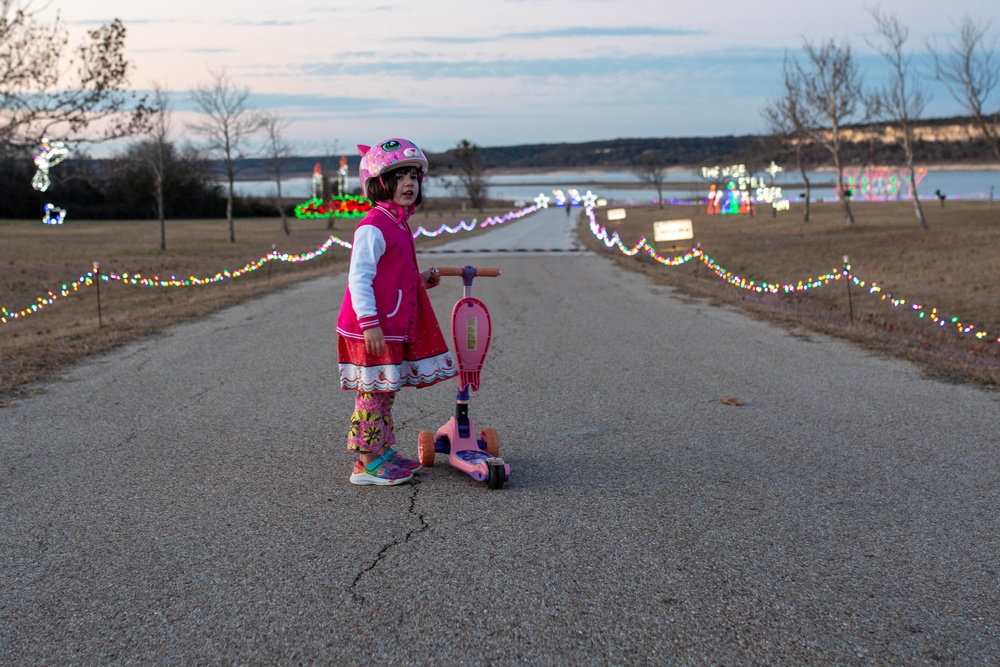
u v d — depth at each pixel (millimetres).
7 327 13289
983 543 3709
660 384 7137
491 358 8461
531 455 5070
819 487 4441
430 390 6930
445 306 12992
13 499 4344
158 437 5531
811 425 5723
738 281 16484
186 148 57344
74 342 9461
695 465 4836
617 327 10633
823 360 8203
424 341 4473
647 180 117812
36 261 26641
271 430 5707
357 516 4059
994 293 15938
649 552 3613
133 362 8336
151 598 3230
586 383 7203
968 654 2818
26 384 7262
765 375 7488
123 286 19984
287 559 3570
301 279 18422
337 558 3574
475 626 3000
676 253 26859
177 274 22719
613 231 43188
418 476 4680
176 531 3889
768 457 4984
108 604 3188
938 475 4637
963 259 22062
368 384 4297
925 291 16531
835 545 3689
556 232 45125
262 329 10711
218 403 6531
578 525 3914
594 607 3131
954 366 7688
